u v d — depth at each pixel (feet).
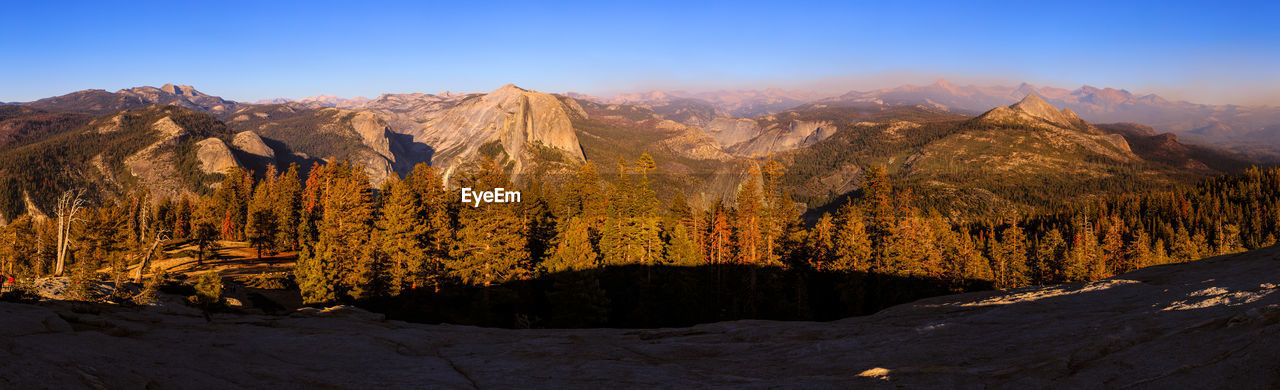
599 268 183.93
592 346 38.40
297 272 175.83
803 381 25.17
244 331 39.73
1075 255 237.66
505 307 183.21
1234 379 16.56
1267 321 19.75
